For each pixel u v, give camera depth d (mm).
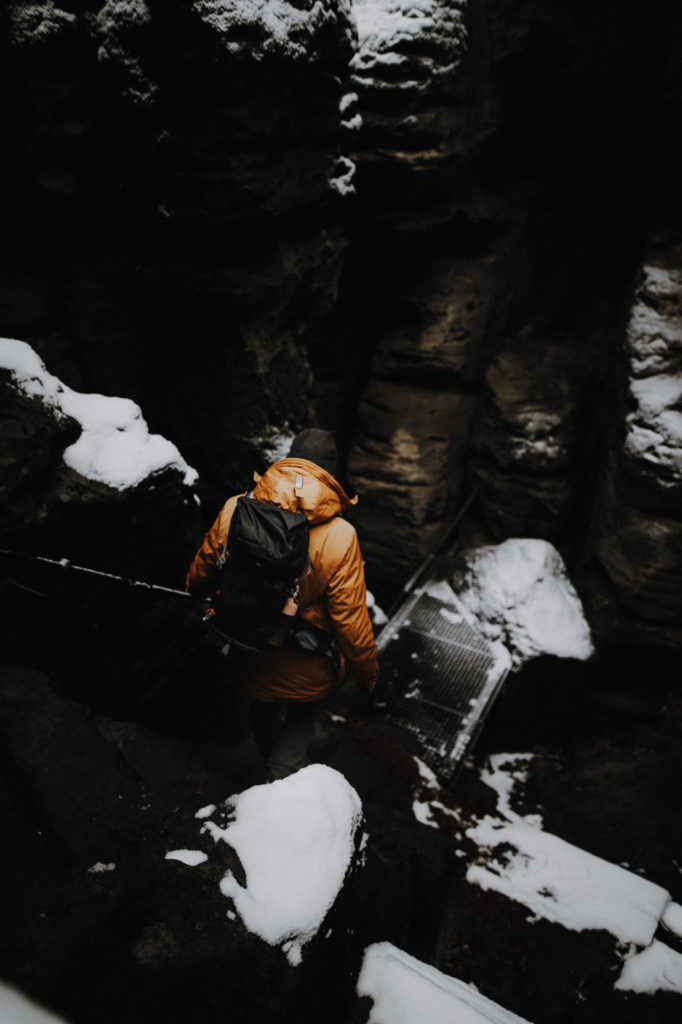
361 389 5645
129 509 2459
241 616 2219
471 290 4977
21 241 3361
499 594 4645
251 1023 1555
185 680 3074
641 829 3732
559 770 4270
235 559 2236
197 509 2859
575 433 5020
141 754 2301
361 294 5125
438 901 2846
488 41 4199
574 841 3711
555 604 4543
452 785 3820
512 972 2760
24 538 2268
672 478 4066
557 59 4562
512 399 5066
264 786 2062
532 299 5734
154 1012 1524
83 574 2486
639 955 2766
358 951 2174
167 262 3496
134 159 3105
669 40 4512
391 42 3711
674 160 4703
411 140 4035
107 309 3684
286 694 2533
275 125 3100
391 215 4512
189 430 4246
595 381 5148
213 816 1982
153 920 1673
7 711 2209
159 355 4090
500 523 5184
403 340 5117
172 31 2717
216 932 1664
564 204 5457
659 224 4660
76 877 1746
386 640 4621
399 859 2654
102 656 2693
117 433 2496
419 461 5195
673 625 4352
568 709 4520
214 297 3652
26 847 1924
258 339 3844
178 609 2934
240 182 3141
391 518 5312
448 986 2154
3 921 1678
